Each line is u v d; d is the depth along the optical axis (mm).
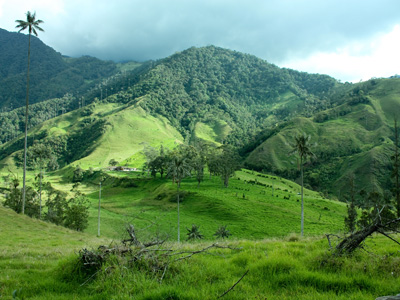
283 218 80250
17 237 25719
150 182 139000
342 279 6324
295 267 7441
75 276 7266
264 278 6848
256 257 8789
